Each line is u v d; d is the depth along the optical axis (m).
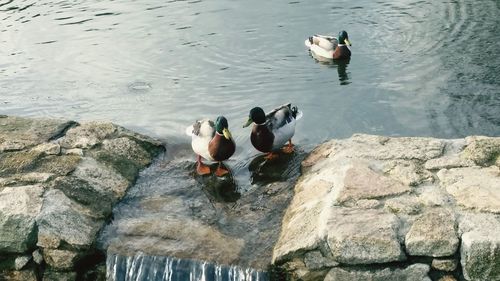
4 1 11.70
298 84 8.70
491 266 5.76
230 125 7.96
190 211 6.61
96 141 7.21
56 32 10.23
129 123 8.09
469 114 7.87
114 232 6.42
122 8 10.91
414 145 6.59
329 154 6.79
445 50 9.10
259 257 6.13
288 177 6.90
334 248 5.87
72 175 6.75
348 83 8.64
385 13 10.21
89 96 8.66
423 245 5.81
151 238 6.35
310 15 10.34
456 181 6.18
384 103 8.19
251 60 9.28
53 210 6.38
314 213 6.14
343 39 9.22
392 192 6.13
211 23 10.25
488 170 6.25
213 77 8.93
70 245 6.28
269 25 10.12
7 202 6.42
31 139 7.20
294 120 7.27
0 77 9.12
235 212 6.56
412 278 5.86
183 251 6.21
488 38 9.26
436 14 10.05
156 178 7.03
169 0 11.18
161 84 8.83
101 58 9.47
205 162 7.25
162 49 9.60
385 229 5.88
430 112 7.96
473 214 5.92
